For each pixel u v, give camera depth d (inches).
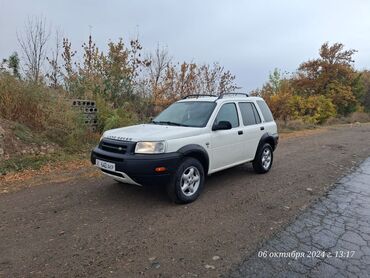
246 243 146.5
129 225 165.2
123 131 205.9
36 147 316.8
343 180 262.7
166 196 211.9
